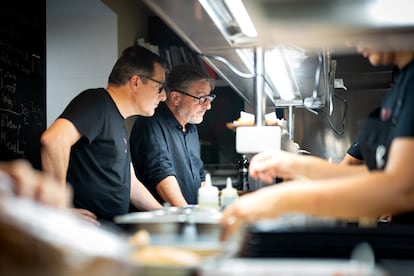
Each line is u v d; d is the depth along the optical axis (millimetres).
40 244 851
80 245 872
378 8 1645
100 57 4629
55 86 4688
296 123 4621
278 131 2098
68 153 2666
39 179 1111
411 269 1258
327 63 2533
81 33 4652
